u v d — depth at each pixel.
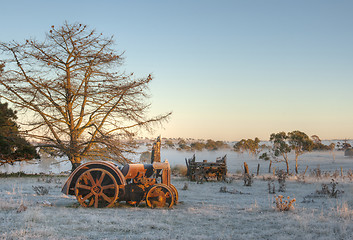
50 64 24.39
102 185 10.08
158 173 11.18
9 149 26.44
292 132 63.97
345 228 6.59
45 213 7.79
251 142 113.25
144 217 7.93
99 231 6.21
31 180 22.12
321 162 81.19
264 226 7.17
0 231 5.71
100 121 25.58
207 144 166.50
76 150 23.31
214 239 5.88
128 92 25.69
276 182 25.20
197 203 11.62
